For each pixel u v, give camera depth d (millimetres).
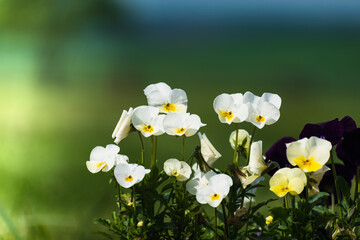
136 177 999
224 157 3057
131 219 1019
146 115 1031
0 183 1633
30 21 14359
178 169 1015
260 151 1015
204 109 7023
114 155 1029
